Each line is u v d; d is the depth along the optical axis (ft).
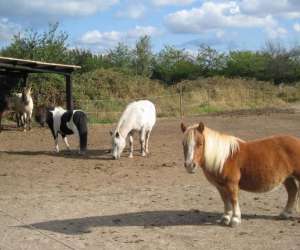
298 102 140.67
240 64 183.73
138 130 48.55
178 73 185.37
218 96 130.52
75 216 26.50
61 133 53.06
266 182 22.75
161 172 40.40
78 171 41.83
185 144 21.95
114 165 44.55
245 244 20.97
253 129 72.13
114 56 192.24
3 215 27.04
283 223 24.08
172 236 22.41
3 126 81.25
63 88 98.58
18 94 76.95
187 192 32.19
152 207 28.17
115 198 30.81
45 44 105.91
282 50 189.88
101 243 21.63
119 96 116.88
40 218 26.22
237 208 23.43
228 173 22.72
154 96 122.01
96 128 78.18
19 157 50.29
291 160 22.68
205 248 20.58
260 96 139.74
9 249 21.17
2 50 110.01
